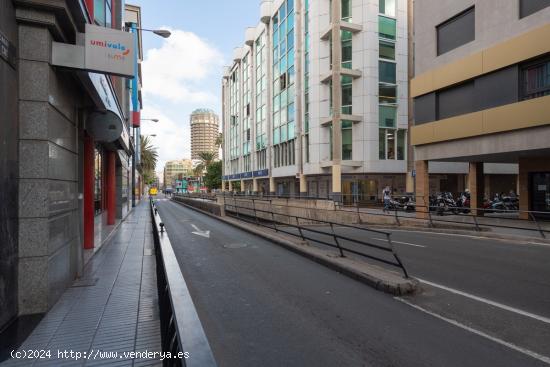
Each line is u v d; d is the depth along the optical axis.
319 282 7.32
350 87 33.94
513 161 21.72
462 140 18.55
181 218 23.39
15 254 4.80
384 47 33.59
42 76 5.05
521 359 3.96
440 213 21.56
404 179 35.34
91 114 8.37
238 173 62.19
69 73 6.04
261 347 4.29
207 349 1.91
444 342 4.41
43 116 5.02
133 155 32.84
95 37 5.79
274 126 47.12
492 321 5.11
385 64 33.53
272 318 5.27
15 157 4.78
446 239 13.67
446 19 19.52
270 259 9.72
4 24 4.51
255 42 54.34
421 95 21.22
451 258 9.75
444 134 19.34
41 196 5.00
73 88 6.64
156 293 6.00
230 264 9.08
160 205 43.47
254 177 53.50
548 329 4.81
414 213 24.88
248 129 58.41
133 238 12.37
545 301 6.01
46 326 4.58
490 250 11.04
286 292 6.60
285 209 20.39
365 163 32.75
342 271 8.04
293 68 40.91
